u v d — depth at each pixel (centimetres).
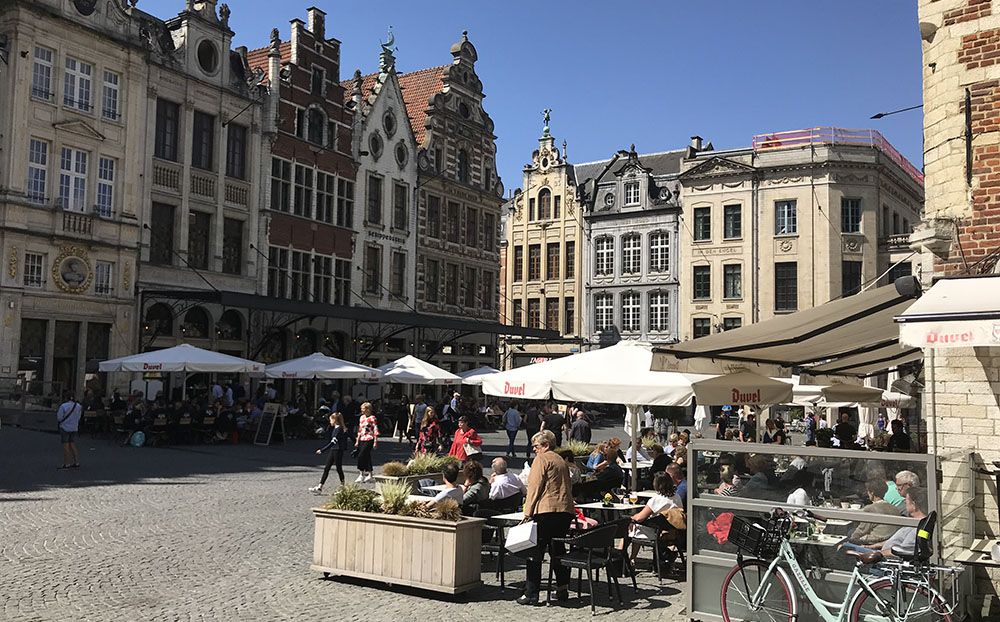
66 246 2827
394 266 4381
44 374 2770
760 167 5012
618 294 5578
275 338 3662
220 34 3431
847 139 4891
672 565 1145
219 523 1320
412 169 4509
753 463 840
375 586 989
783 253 4941
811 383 1759
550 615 891
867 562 739
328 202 3969
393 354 4325
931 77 980
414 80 5012
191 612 841
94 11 2944
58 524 1248
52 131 2806
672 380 1241
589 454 1847
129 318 3019
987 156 914
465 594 970
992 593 828
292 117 3769
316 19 3934
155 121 3162
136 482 1720
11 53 2716
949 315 701
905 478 760
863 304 988
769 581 795
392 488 1019
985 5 931
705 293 5200
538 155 6047
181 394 3158
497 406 4031
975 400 880
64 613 818
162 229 3198
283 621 827
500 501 1187
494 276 5162
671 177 5456
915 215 5562
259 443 2756
